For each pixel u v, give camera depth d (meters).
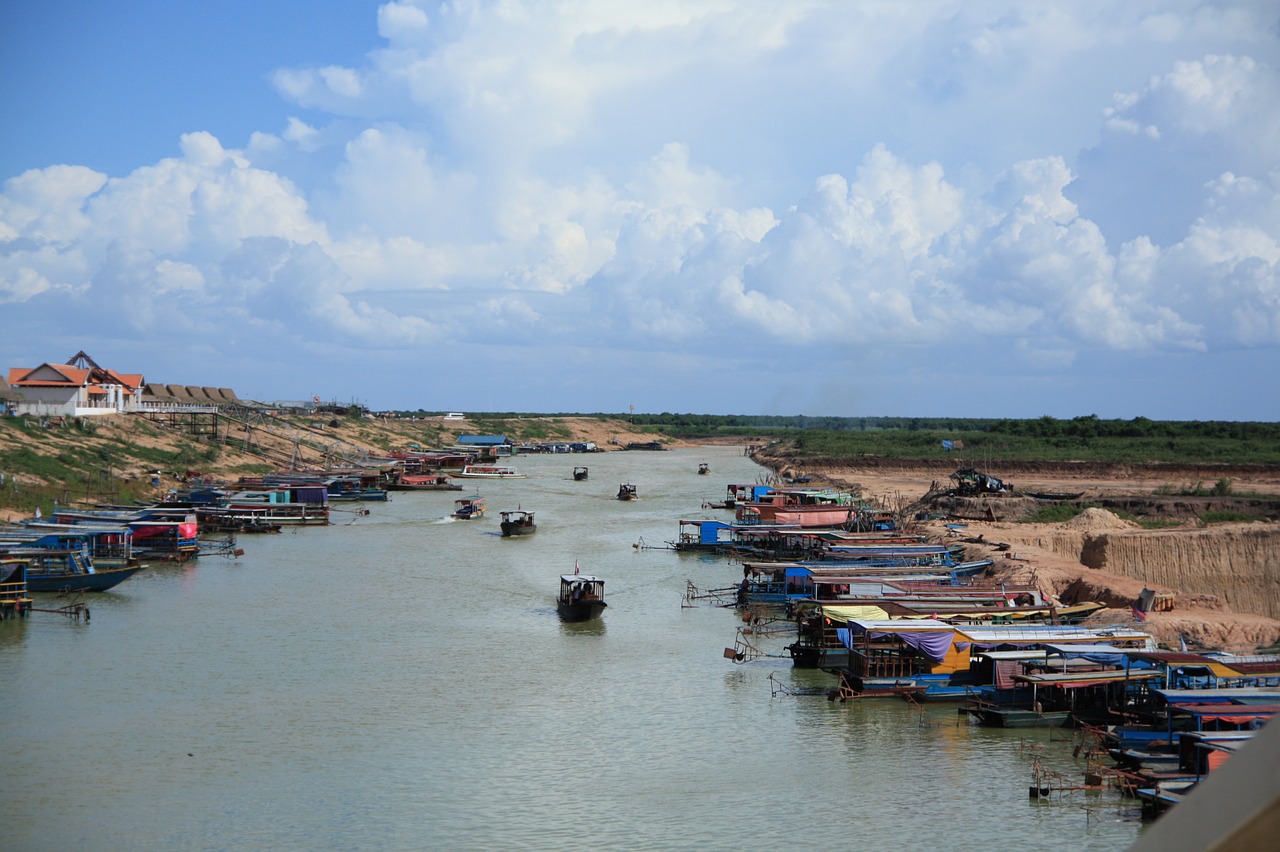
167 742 47.06
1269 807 4.54
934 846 37.56
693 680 58.38
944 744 48.22
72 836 37.62
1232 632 62.81
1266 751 4.69
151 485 131.50
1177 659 50.78
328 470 172.75
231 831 38.19
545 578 88.69
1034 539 95.56
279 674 58.03
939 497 128.75
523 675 58.81
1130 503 118.12
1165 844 4.94
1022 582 78.94
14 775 43.03
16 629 67.50
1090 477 174.38
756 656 63.75
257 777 43.22
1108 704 50.47
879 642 57.16
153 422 170.00
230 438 181.00
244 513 118.69
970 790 42.69
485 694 55.12
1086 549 86.06
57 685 55.22
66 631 67.12
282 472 168.50
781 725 50.78
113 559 85.62
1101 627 59.12
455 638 67.00
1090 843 37.75
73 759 44.84
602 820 39.50
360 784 42.66
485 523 126.50
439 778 43.41
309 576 88.06
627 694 55.50
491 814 39.88
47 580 77.62
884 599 68.19
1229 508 113.69
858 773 44.53
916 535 105.94
